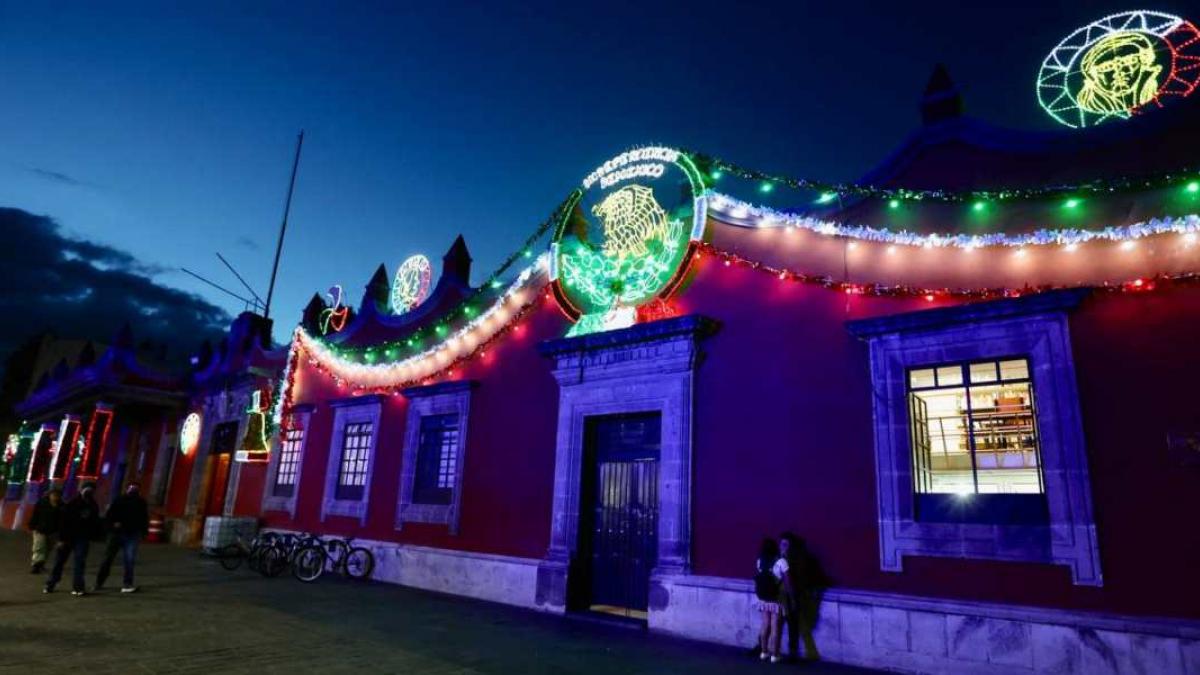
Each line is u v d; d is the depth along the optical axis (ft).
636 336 35.04
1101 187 23.99
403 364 50.62
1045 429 23.44
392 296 55.57
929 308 26.91
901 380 26.91
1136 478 21.75
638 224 37.40
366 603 36.45
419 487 46.78
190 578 44.37
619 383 36.22
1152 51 26.05
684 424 32.89
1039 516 23.35
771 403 30.63
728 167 33.37
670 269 35.35
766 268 31.86
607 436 37.24
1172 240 22.85
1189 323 22.02
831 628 26.12
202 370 77.97
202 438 72.95
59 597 34.88
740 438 31.24
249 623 29.66
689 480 32.17
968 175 28.09
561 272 41.01
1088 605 21.70
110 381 74.59
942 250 27.45
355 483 52.16
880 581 25.89
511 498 40.16
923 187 29.14
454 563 41.29
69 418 90.33
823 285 29.91
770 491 29.68
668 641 29.25
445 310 48.88
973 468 24.91
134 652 23.53
